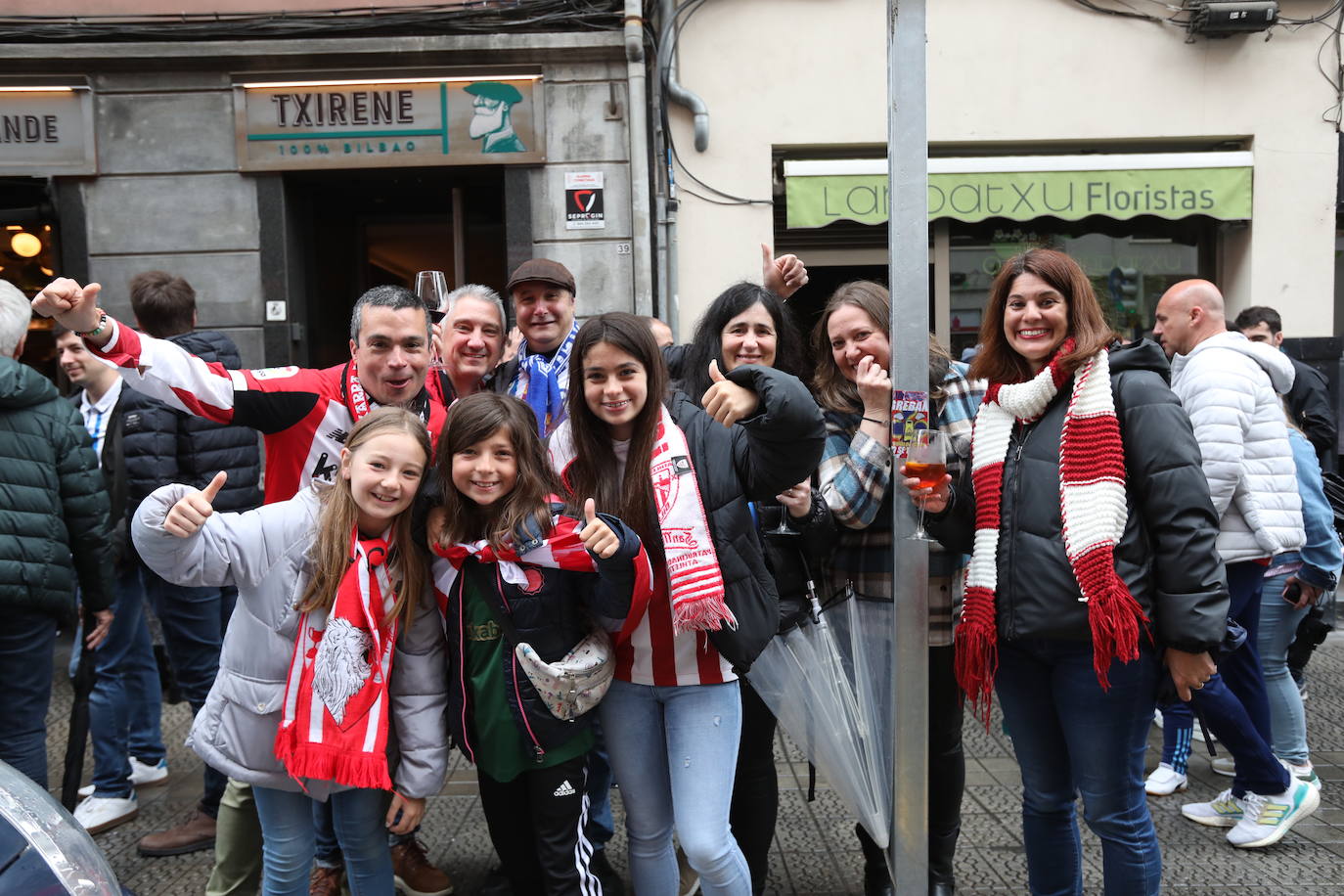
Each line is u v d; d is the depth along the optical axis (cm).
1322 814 344
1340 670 517
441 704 230
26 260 655
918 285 208
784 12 646
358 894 229
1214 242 686
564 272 319
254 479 363
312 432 256
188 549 207
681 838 213
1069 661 219
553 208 638
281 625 218
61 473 273
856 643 254
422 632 229
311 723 211
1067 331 228
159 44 616
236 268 637
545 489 223
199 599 354
